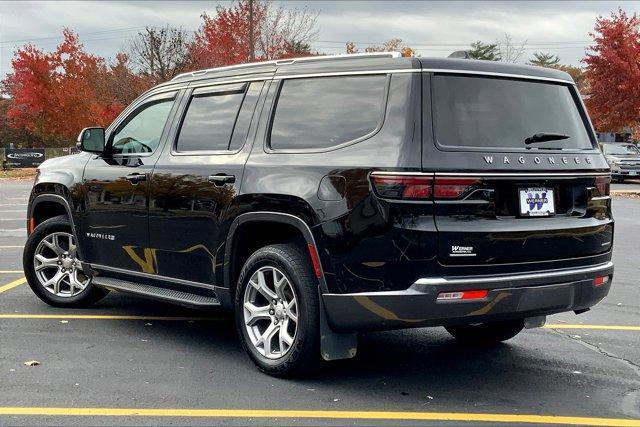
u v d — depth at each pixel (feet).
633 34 88.94
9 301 24.00
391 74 15.07
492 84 15.48
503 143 15.06
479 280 14.17
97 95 117.70
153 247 19.30
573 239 15.56
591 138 16.93
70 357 17.83
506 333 18.78
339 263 14.64
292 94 16.83
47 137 134.82
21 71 118.01
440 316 14.01
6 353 18.10
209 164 17.80
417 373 16.99
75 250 22.70
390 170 14.08
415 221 13.92
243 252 17.48
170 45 114.52
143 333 20.22
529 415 14.42
